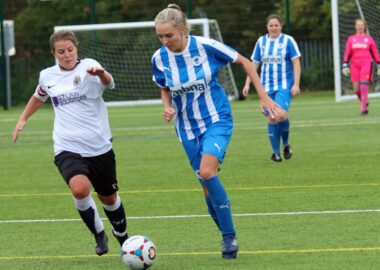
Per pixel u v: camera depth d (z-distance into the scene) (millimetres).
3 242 22688
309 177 33906
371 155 40750
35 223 25734
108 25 100250
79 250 21375
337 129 56031
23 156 48406
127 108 98625
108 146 20453
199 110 20328
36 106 21641
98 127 20375
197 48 20172
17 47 126500
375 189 29812
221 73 104750
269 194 29812
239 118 71688
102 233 19891
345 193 29188
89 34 106000
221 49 20219
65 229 24547
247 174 35906
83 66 20484
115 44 108438
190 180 34938
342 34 92875
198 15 120250
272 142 39938
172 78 20312
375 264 18266
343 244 20594
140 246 18391
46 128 70500
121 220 20766
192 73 20172
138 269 18422
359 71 65938
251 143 50312
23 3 128500
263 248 20562
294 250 20141
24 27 126062
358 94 66625
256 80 20312
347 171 35250
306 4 117250
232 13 120250
